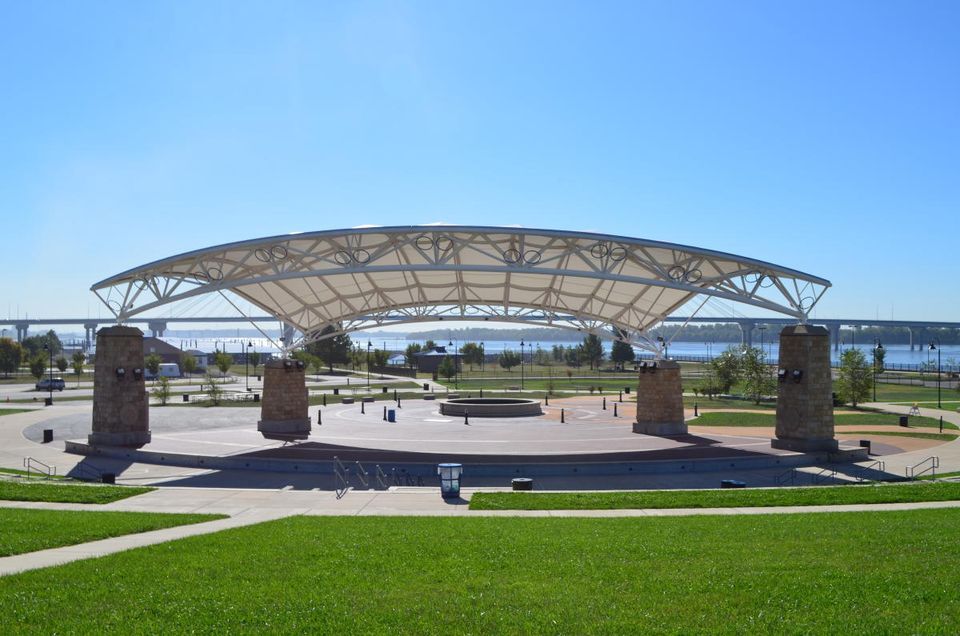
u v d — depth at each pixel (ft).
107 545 45.21
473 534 48.21
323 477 88.17
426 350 439.63
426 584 34.88
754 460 95.40
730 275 112.68
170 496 71.15
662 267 107.55
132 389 109.60
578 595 32.86
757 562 38.58
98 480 85.92
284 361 132.46
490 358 565.53
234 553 41.65
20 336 640.99
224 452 101.35
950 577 34.63
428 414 164.86
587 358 434.71
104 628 28.50
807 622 28.81
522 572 37.06
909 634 27.40
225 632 28.35
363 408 172.24
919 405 188.34
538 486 83.20
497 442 113.91
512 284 134.72
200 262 104.47
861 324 585.63
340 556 40.81
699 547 43.06
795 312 104.94
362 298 144.77
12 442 118.01
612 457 96.94
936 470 90.68
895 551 40.86
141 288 109.29
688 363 469.98
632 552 41.70
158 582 35.09
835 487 72.79
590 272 98.43
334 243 101.71
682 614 30.07
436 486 81.76
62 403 195.52
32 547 43.62
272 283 126.21
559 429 134.31
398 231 96.22
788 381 104.01
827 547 42.52
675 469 92.84
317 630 28.66
